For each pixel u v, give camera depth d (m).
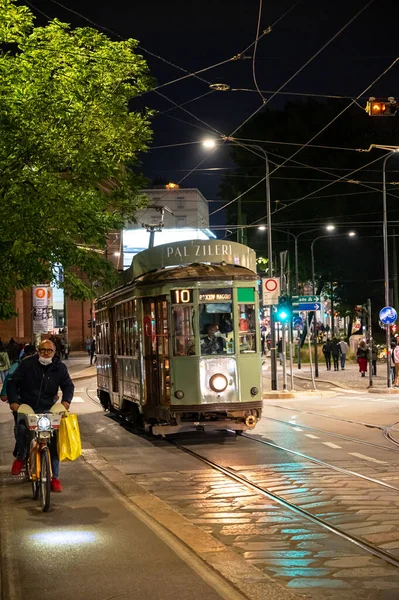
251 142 63.72
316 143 62.12
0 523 10.09
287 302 34.34
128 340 21.61
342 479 13.34
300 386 40.69
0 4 17.23
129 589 7.24
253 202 63.94
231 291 18.89
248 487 12.91
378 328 70.12
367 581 7.72
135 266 20.88
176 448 18.16
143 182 21.11
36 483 11.76
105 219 20.42
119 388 23.27
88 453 17.16
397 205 62.91
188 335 18.70
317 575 7.95
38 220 16.78
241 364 18.78
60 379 11.52
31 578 7.68
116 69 18.06
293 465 15.02
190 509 11.37
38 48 17.44
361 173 62.09
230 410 18.62
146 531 9.48
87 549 8.70
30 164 16.81
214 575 7.66
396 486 12.65
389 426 21.34
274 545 9.20
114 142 18.02
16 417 13.34
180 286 18.73
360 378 44.72
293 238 68.12
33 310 24.77
